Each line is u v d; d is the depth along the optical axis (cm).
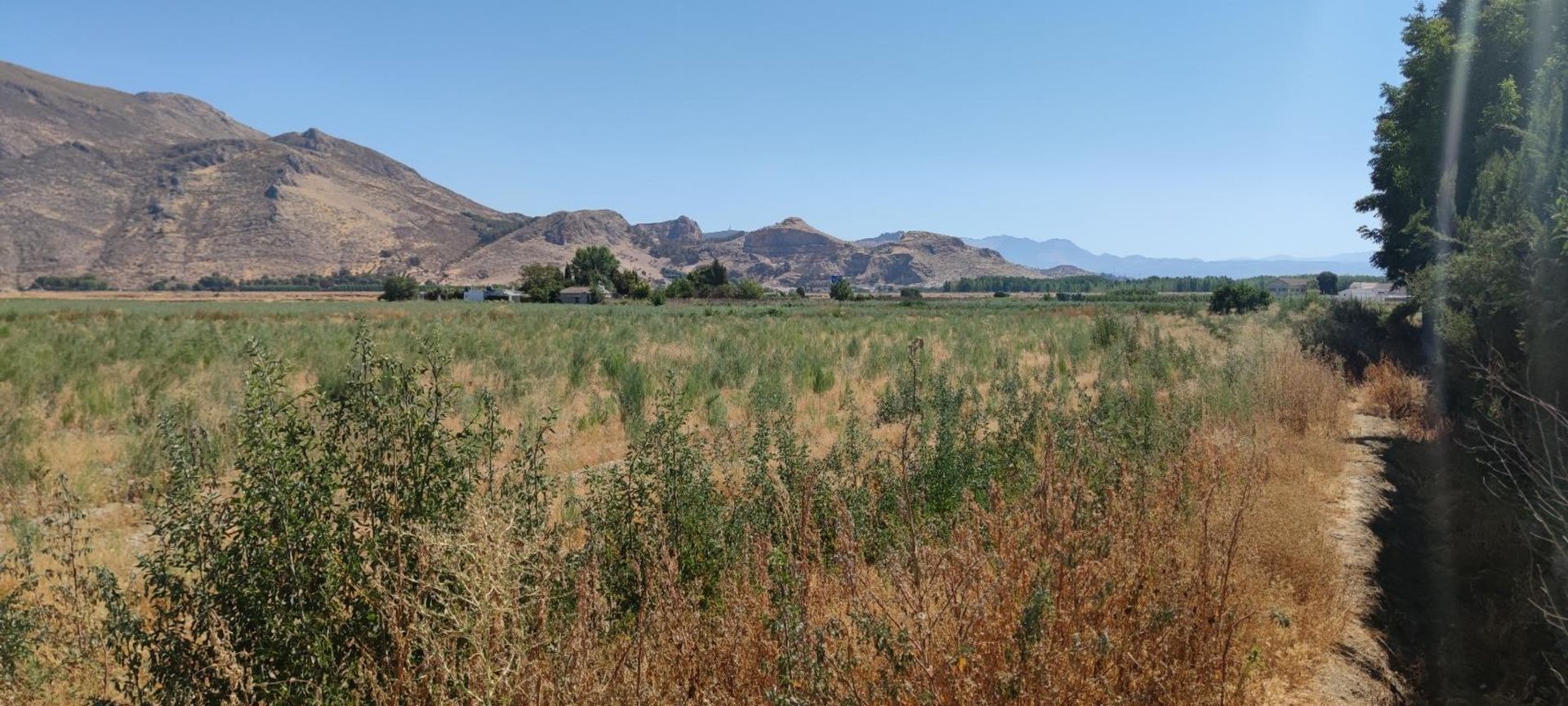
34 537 638
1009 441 767
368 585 332
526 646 311
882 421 1146
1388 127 2595
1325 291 12538
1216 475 580
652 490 525
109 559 630
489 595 307
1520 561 614
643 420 1044
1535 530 604
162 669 323
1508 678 469
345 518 346
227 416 966
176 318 4150
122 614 337
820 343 2430
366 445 371
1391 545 683
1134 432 729
